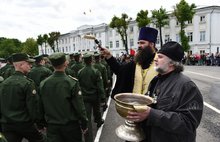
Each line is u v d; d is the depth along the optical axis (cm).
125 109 211
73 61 1034
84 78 608
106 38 6475
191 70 2452
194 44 4584
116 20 5153
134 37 5709
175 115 206
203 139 582
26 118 399
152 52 313
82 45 7100
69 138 380
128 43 5878
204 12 4419
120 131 238
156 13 4453
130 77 322
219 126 677
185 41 4047
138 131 235
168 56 224
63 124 369
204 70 2436
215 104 941
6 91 396
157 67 231
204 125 687
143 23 4625
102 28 6500
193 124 208
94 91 610
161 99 224
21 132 405
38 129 414
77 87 375
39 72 690
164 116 205
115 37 6216
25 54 407
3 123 402
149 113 206
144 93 302
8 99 395
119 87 329
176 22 4822
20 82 396
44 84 379
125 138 231
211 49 4400
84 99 602
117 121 763
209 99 1031
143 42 312
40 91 384
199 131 638
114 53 6278
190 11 4000
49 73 708
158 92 232
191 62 3525
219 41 4472
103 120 724
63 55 374
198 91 217
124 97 241
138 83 310
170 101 218
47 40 8388
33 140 420
